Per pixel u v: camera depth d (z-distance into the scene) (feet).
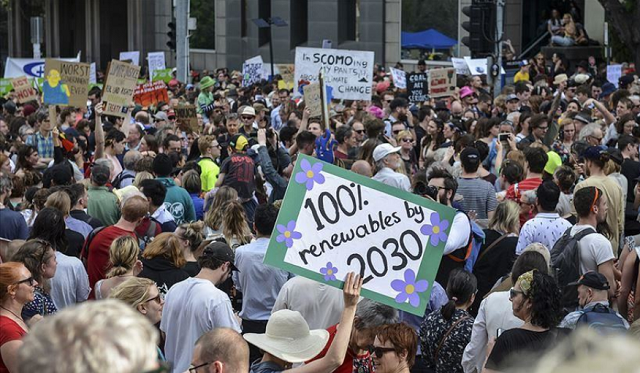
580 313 22.63
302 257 20.75
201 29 165.37
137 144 55.36
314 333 21.83
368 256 20.94
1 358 20.39
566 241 28.66
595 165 34.50
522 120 55.16
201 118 76.38
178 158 50.60
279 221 20.68
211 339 16.35
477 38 78.43
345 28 146.30
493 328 23.09
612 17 106.93
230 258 24.38
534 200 35.04
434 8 138.10
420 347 25.77
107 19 184.75
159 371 6.80
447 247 29.19
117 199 37.17
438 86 77.10
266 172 43.21
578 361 6.36
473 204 36.94
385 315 22.47
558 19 125.70
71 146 51.21
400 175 38.29
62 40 189.06
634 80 82.07
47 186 39.32
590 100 58.23
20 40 187.11
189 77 127.03
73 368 6.45
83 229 33.19
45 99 66.80
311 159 20.77
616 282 30.14
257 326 28.76
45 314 25.49
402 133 50.96
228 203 31.89
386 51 142.72
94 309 6.75
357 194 20.97
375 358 21.03
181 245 27.43
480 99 76.23
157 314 22.88
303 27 151.12
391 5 141.59
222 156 53.98
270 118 79.51
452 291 25.02
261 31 152.76
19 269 21.11
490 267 31.35
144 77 132.67
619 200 33.76
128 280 22.98
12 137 64.18
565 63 116.88
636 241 29.37
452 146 47.75
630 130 52.90
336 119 68.59
